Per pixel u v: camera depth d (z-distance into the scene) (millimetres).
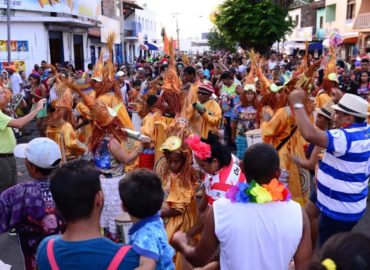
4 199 2928
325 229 4000
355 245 1449
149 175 2506
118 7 42844
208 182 3646
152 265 2232
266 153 2521
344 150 3621
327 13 37344
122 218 3645
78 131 5875
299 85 5566
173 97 5980
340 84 9703
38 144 3008
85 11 24172
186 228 4012
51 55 22234
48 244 2178
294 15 44531
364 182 3824
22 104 9898
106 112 4352
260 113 6637
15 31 18203
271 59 20984
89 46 28078
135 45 52438
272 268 2424
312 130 3486
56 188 2180
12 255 5324
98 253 2121
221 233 2465
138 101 10531
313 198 4273
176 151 3863
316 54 36094
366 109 3689
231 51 38750
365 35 29047
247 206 2443
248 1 22609
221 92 10219
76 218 2174
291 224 2428
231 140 10023
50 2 19859
